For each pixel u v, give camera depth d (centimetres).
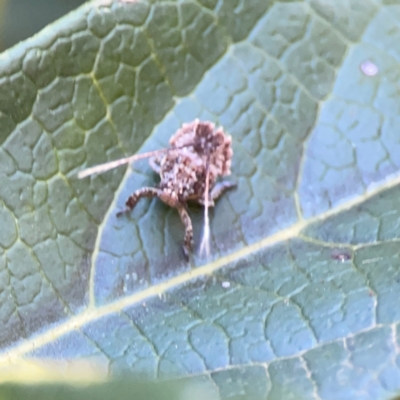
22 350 5
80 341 5
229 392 5
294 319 5
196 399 5
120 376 5
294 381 5
